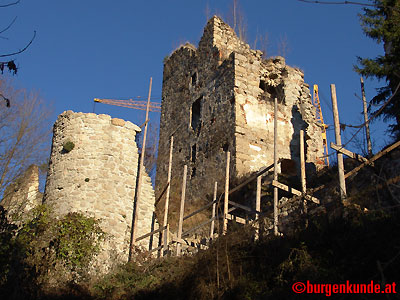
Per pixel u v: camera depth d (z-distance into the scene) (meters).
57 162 15.47
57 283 12.81
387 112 16.59
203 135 23.45
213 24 25.39
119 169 15.57
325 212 11.66
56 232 13.63
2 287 12.02
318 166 22.59
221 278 11.06
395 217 10.11
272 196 17.52
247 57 23.28
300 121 23.17
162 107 28.30
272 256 11.12
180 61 27.95
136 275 13.13
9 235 12.74
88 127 15.78
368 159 12.53
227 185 14.69
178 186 23.56
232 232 12.40
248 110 22.05
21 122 17.52
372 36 16.80
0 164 16.72
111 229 14.63
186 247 15.47
